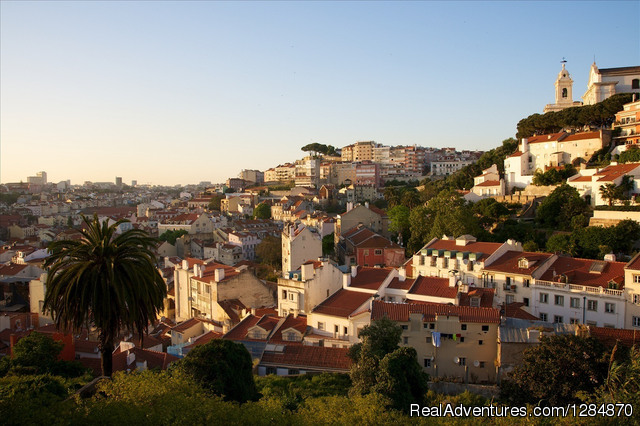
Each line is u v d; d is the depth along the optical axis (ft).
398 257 428.15
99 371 224.33
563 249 327.26
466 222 367.45
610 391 141.79
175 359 239.71
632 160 415.23
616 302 230.27
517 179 521.65
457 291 245.24
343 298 261.65
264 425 119.44
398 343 212.43
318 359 221.66
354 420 132.26
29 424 98.84
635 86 561.84
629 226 316.81
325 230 585.63
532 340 195.62
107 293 120.47
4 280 445.37
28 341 203.72
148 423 106.63
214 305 321.52
